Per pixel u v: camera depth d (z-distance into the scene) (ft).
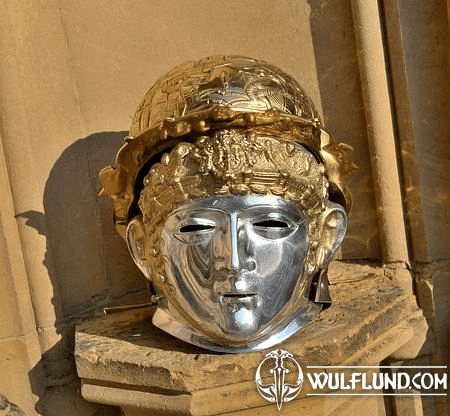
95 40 7.26
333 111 7.71
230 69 5.51
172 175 5.27
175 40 7.62
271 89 5.43
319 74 7.70
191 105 5.29
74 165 7.02
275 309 5.31
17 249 6.32
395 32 7.01
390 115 7.20
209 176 5.16
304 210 5.49
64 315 6.75
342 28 7.48
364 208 7.74
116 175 5.74
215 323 5.23
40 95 6.71
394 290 6.71
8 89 6.20
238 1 7.72
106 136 7.33
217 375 5.17
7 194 6.27
